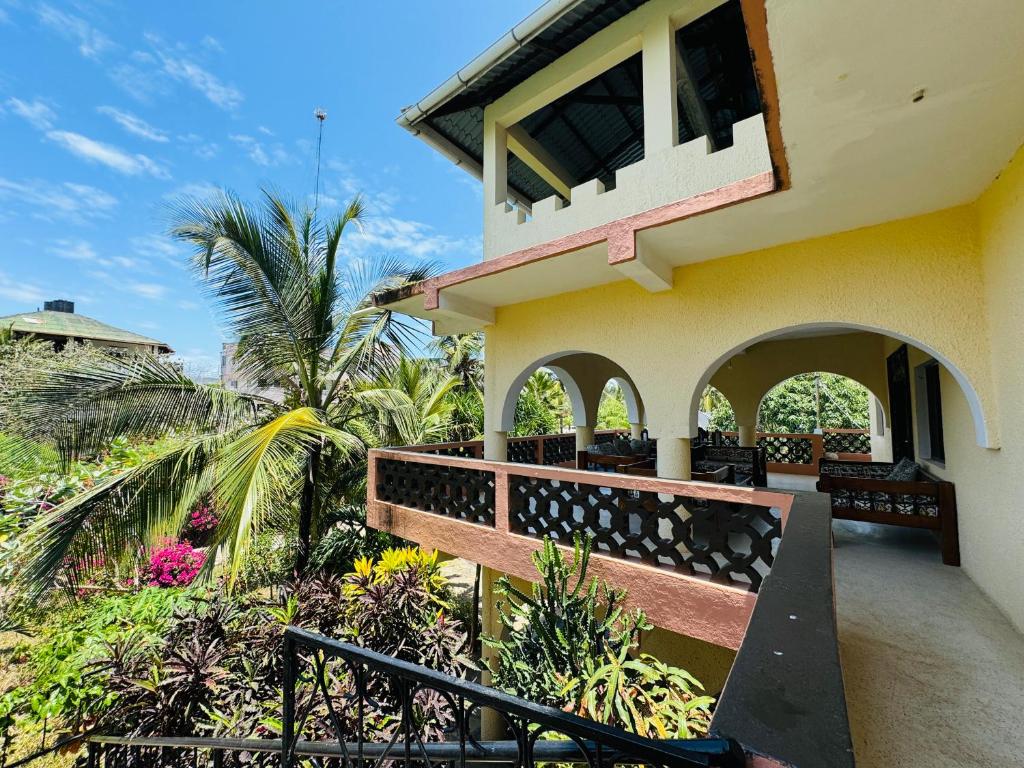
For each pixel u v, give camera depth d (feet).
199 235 21.70
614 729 3.77
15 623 20.57
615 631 11.37
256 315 22.98
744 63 23.21
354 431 26.61
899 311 11.72
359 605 18.97
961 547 13.87
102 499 17.49
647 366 15.96
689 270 15.10
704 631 11.18
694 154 15.42
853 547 16.07
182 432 21.59
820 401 76.59
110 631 18.43
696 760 3.14
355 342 27.04
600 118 27.09
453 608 26.50
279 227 23.68
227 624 18.60
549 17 16.62
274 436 17.61
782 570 5.07
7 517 22.61
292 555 26.81
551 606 12.01
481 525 16.61
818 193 10.44
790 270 13.24
